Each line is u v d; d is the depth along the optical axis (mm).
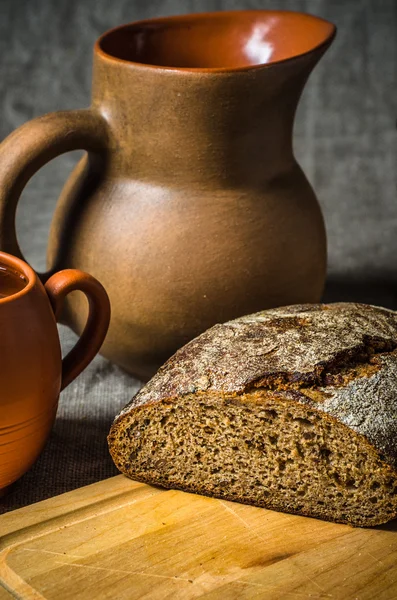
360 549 816
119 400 973
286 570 799
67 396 975
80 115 916
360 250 1202
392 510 828
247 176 926
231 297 924
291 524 838
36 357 817
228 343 868
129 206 920
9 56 1354
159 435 860
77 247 938
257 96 901
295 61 899
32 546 812
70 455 911
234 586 788
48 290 849
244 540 822
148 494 862
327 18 1382
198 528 831
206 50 1010
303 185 966
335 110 1395
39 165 907
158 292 917
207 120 901
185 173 915
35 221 1237
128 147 916
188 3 1364
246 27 1006
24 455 834
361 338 866
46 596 779
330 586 789
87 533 823
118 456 871
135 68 892
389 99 1395
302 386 837
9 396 809
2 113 1324
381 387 839
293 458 841
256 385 839
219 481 857
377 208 1282
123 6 1358
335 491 836
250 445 850
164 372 871
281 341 861
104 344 957
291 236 940
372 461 822
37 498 870
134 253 917
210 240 916
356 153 1365
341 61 1390
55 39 1357
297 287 951
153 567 799
